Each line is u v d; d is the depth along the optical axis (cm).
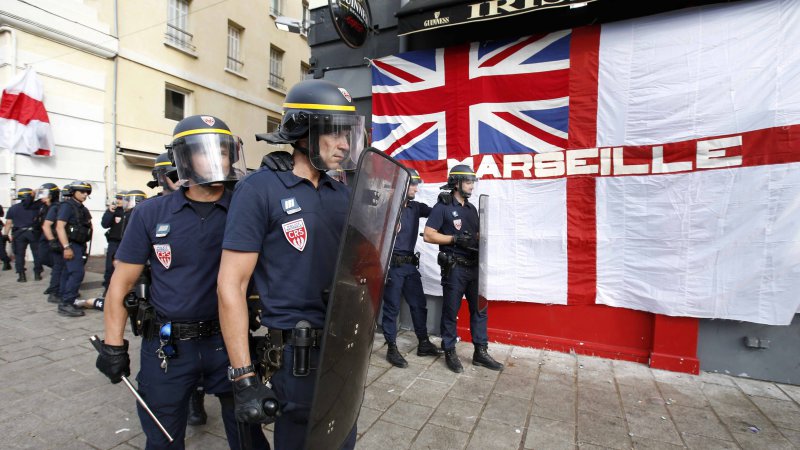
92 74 936
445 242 348
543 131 389
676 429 258
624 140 361
